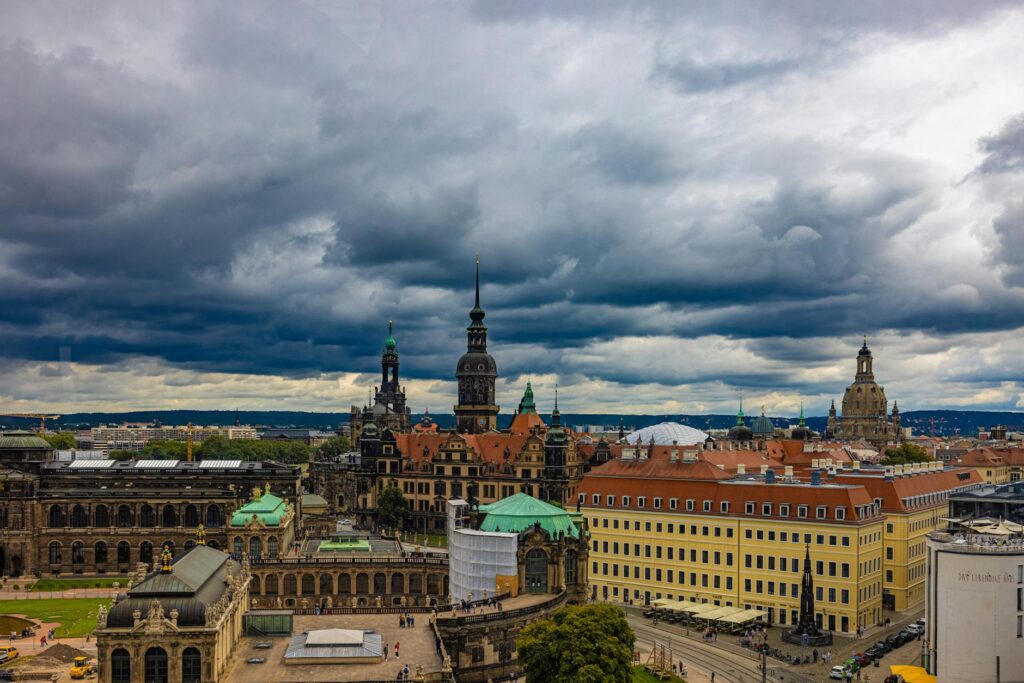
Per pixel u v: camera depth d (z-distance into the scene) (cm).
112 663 11812
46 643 17200
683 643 18175
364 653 13375
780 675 15938
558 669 13438
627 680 13562
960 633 14112
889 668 16262
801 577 19600
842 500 19438
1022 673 14038
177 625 11906
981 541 14500
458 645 15525
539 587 18675
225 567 14700
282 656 13512
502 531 18900
